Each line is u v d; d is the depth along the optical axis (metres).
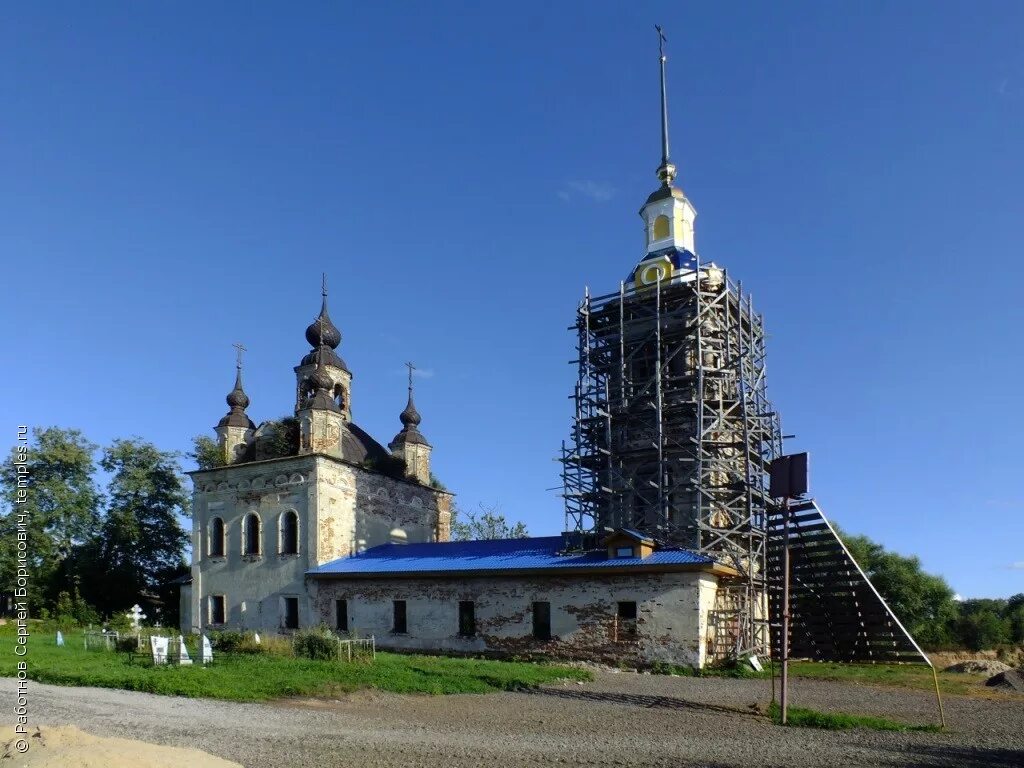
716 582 32.31
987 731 17.20
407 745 14.48
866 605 33.88
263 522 42.97
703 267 38.56
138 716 16.72
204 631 42.25
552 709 19.89
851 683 26.80
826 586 34.59
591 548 35.34
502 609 34.78
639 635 31.42
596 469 37.84
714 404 36.75
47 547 55.12
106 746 10.78
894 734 16.61
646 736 16.05
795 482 19.45
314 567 40.56
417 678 23.97
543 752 14.10
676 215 42.56
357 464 43.72
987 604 82.38
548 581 33.94
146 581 57.78
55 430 58.31
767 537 35.72
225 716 17.12
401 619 37.59
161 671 23.00
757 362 39.03
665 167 44.19
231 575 43.34
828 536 34.44
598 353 38.94
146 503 58.25
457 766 12.77
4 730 11.97
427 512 48.94
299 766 12.58
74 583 54.34
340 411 44.38
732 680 27.61
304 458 42.00
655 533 35.97
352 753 13.62
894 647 33.53
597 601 32.62
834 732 16.80
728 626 31.94
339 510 42.38
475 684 23.86
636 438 37.78
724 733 16.53
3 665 24.44
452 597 36.22
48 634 42.72
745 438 34.78
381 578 38.38
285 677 22.52
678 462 36.12
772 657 34.41
